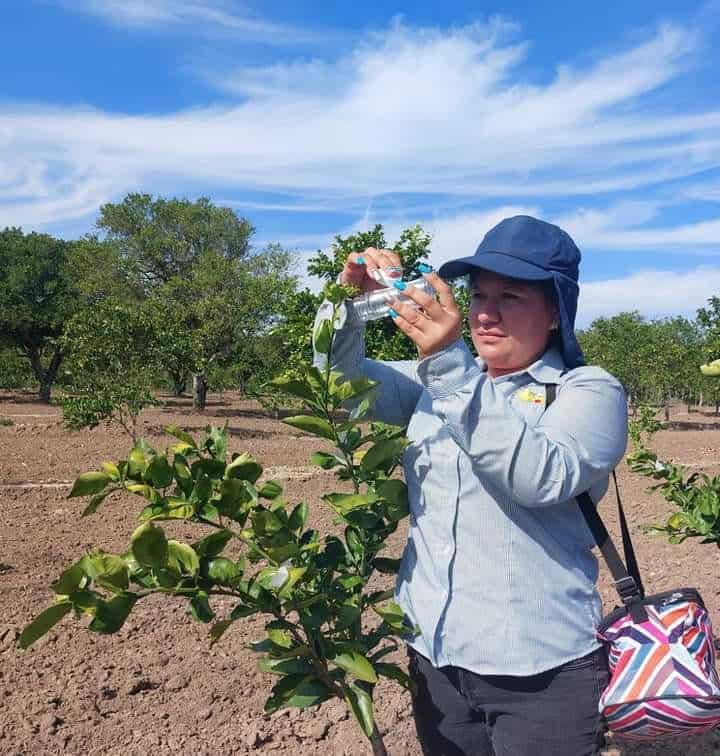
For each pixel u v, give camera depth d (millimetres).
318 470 11898
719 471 12211
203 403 31281
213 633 1945
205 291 32750
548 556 1963
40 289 38906
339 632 2143
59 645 4625
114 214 37719
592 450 1904
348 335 2174
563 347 2027
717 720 1880
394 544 7109
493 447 1812
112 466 1846
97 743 3586
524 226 2012
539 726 1958
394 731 3654
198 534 7434
